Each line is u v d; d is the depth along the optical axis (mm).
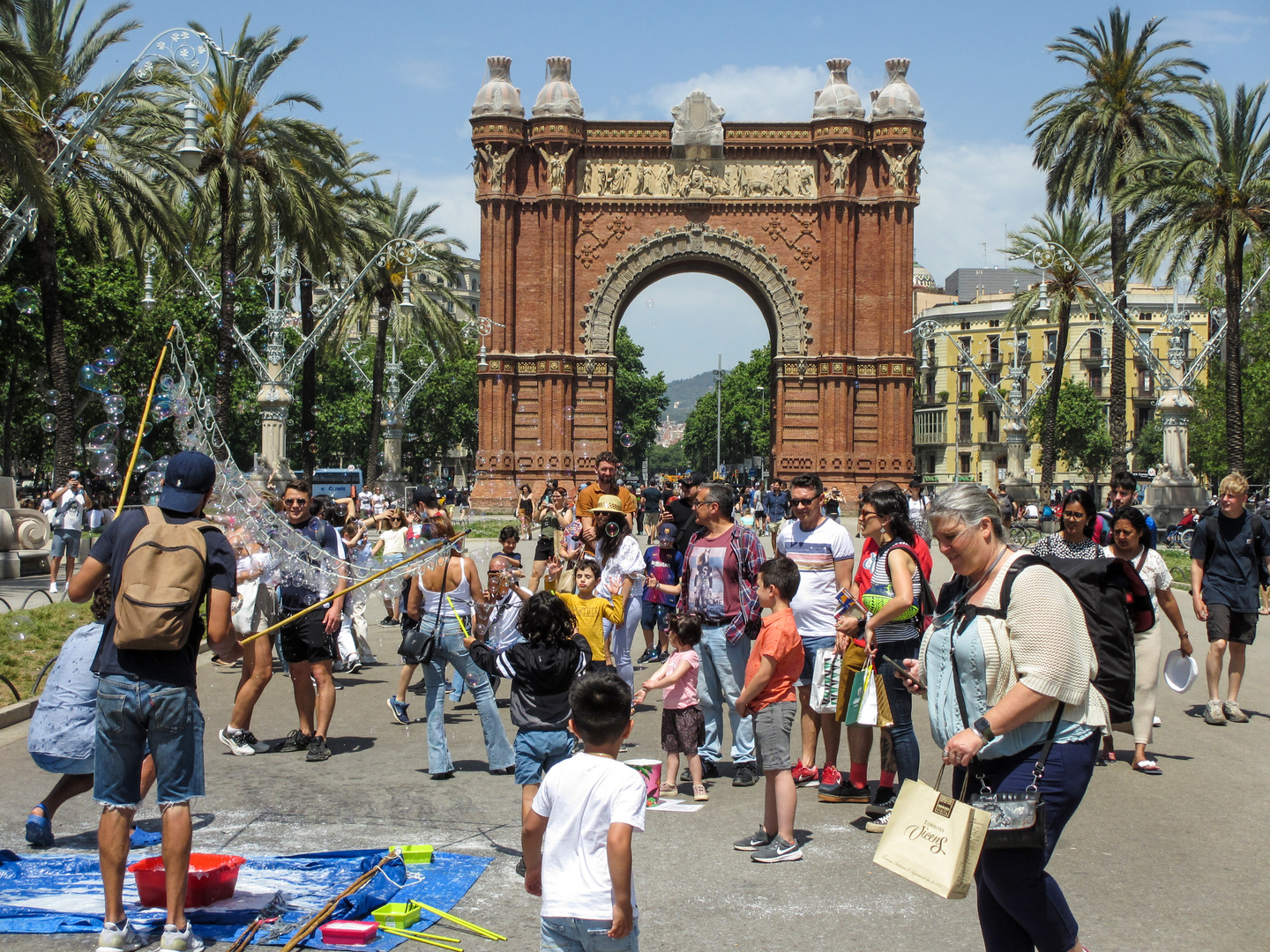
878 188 64312
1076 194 50250
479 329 62875
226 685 17484
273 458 46312
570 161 63688
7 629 19766
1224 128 42500
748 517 44344
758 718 9289
